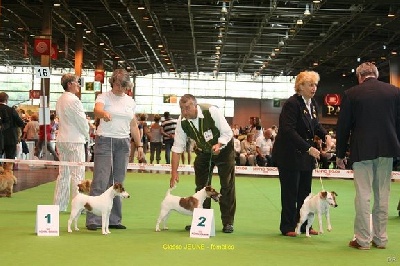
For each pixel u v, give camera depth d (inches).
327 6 983.6
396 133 248.1
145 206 387.2
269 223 321.4
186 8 1020.5
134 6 1003.3
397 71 1498.5
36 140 805.2
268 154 732.7
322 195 264.1
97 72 1610.5
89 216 277.9
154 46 1499.8
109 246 234.5
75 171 331.0
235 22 1166.3
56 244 237.5
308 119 271.9
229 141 278.2
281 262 212.1
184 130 278.4
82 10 1111.6
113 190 264.8
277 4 963.3
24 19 1229.7
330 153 722.8
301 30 1210.6
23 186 509.7
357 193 244.4
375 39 1300.4
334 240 263.7
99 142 284.4
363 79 254.5
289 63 1792.6
